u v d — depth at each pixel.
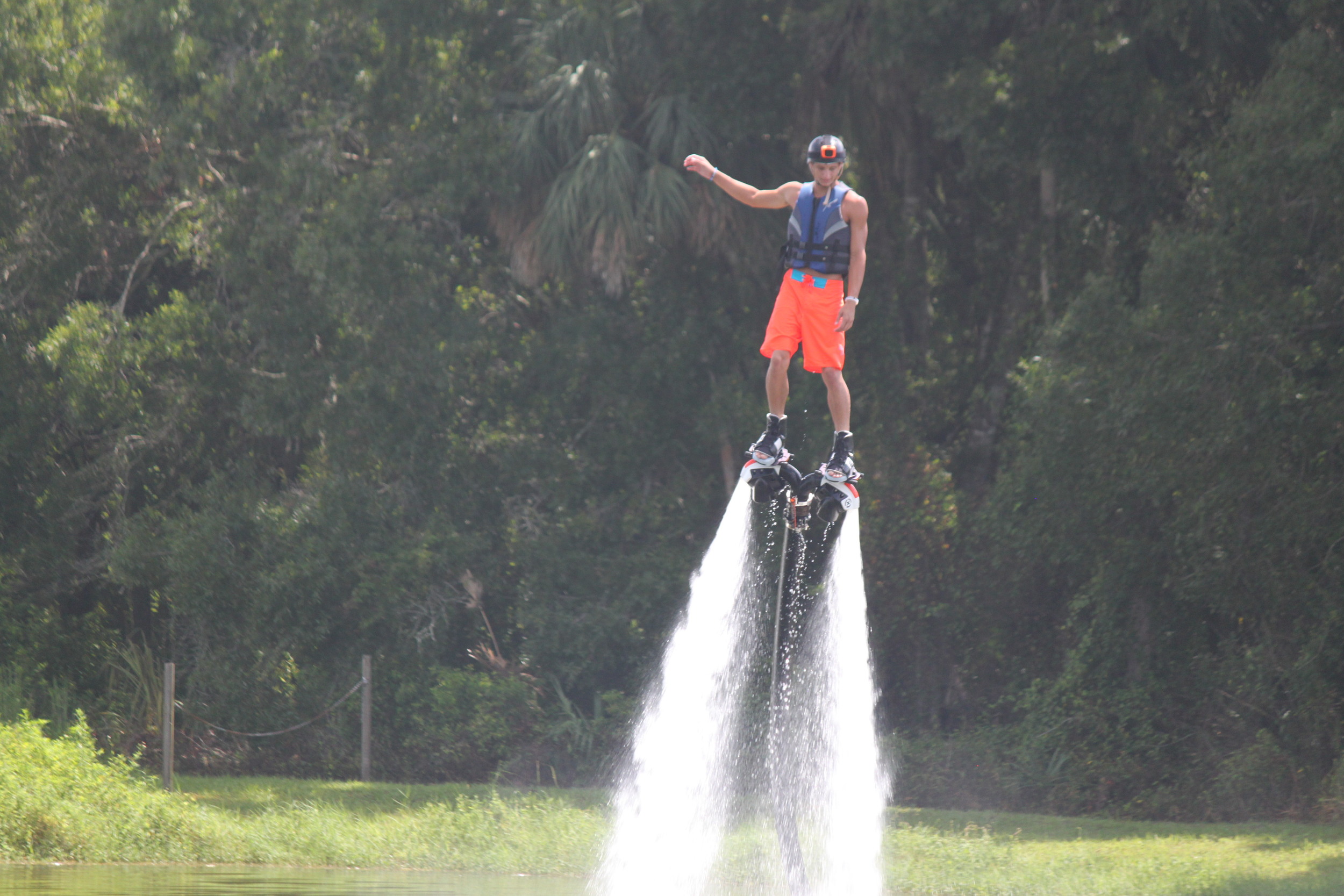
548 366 87.12
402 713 81.31
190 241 83.31
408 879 39.62
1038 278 85.69
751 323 86.44
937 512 83.56
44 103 82.88
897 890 40.16
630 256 78.88
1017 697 79.00
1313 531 61.81
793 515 29.02
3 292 85.50
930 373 90.56
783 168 83.88
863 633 49.31
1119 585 71.06
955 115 72.81
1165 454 63.59
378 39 84.69
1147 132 72.06
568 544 86.50
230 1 81.44
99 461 85.44
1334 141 56.97
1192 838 51.06
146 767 78.38
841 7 75.12
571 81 81.31
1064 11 75.31
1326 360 63.06
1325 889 37.16
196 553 79.62
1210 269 62.31
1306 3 62.78
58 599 89.44
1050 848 47.56
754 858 44.38
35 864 42.06
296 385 82.00
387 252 80.12
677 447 88.06
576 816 50.56
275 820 47.44
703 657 62.84
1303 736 64.25
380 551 82.75
